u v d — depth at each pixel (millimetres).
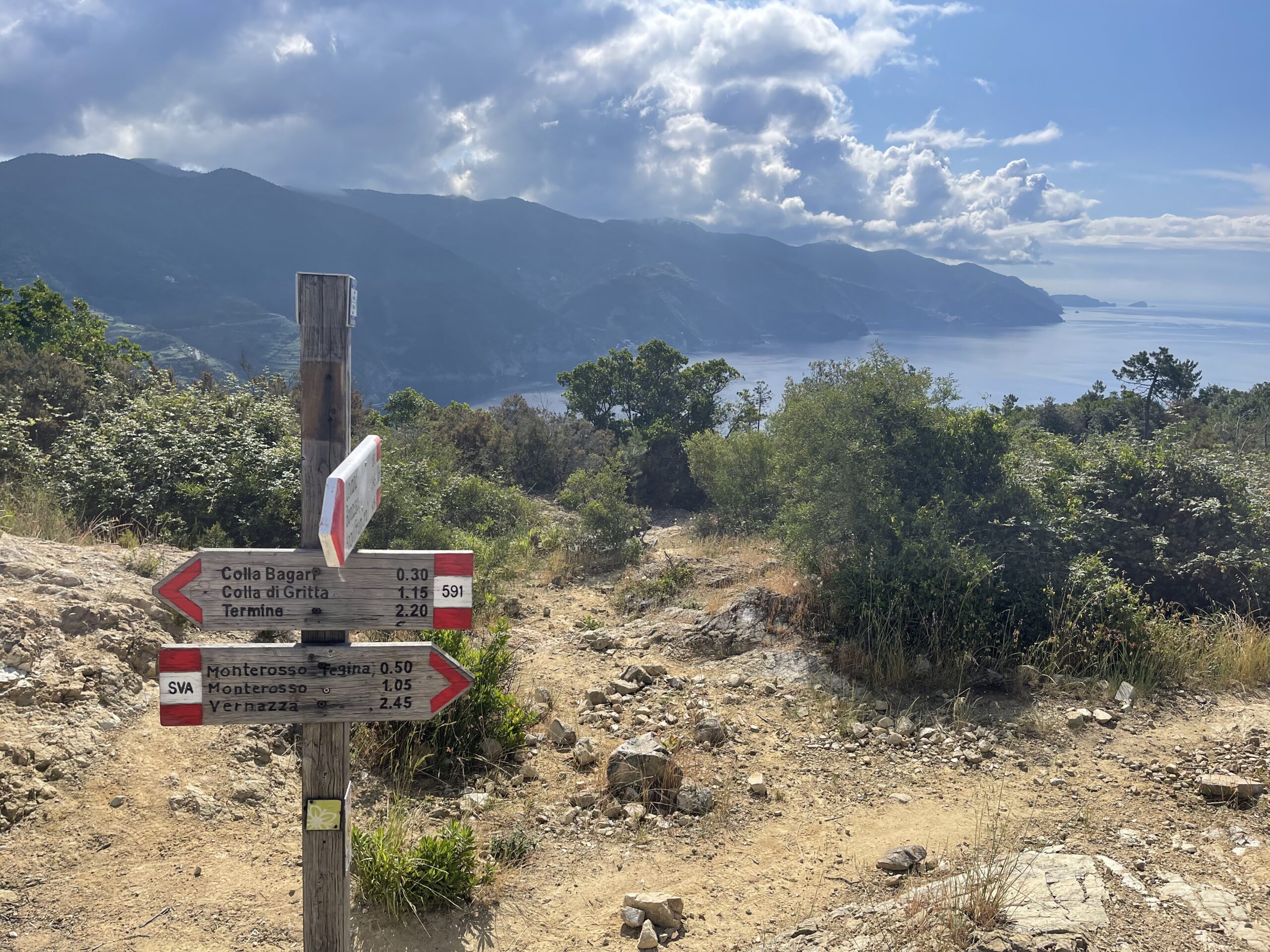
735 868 4730
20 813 4258
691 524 19438
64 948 3559
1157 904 4047
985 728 6516
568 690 7480
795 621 8484
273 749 5473
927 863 4652
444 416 29156
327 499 2533
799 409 10773
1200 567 8812
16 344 15312
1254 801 5281
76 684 5172
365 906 4164
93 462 10102
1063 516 9195
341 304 2910
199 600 2924
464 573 3047
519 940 4016
